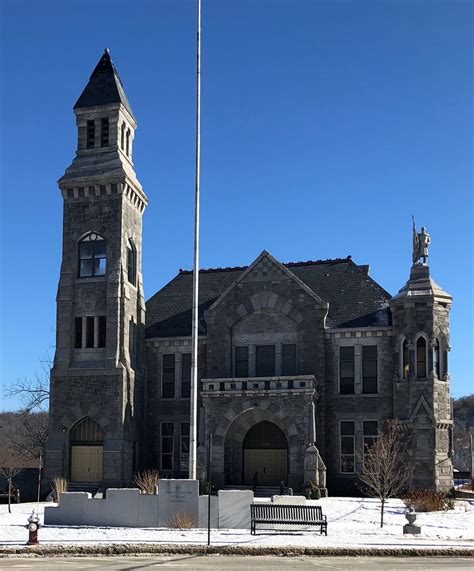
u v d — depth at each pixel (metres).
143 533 28.09
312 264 56.59
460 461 96.69
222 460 47.66
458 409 160.25
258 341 51.50
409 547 24.30
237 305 52.00
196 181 39.66
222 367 51.47
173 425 53.03
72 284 52.41
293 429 46.75
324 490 45.78
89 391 50.50
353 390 49.56
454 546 24.81
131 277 54.03
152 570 19.78
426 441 46.47
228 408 48.06
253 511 28.64
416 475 46.16
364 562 21.77
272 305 51.31
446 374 48.16
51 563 21.52
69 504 31.53
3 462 63.53
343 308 51.88
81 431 50.81
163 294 58.59
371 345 49.78
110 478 48.91
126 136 55.25
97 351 51.28
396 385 47.94
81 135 54.31
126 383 50.50
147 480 44.66
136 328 53.38
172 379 53.72
